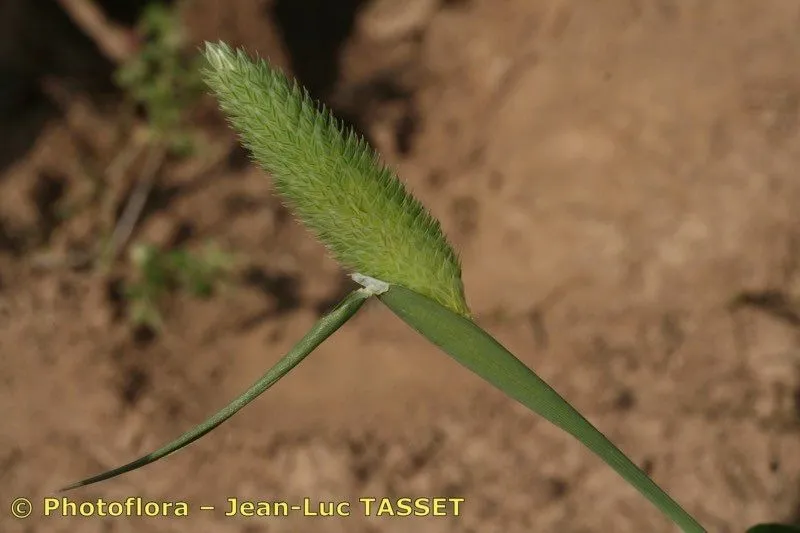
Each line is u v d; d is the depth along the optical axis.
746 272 0.55
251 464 0.51
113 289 0.64
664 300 0.56
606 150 0.63
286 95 0.24
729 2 0.66
